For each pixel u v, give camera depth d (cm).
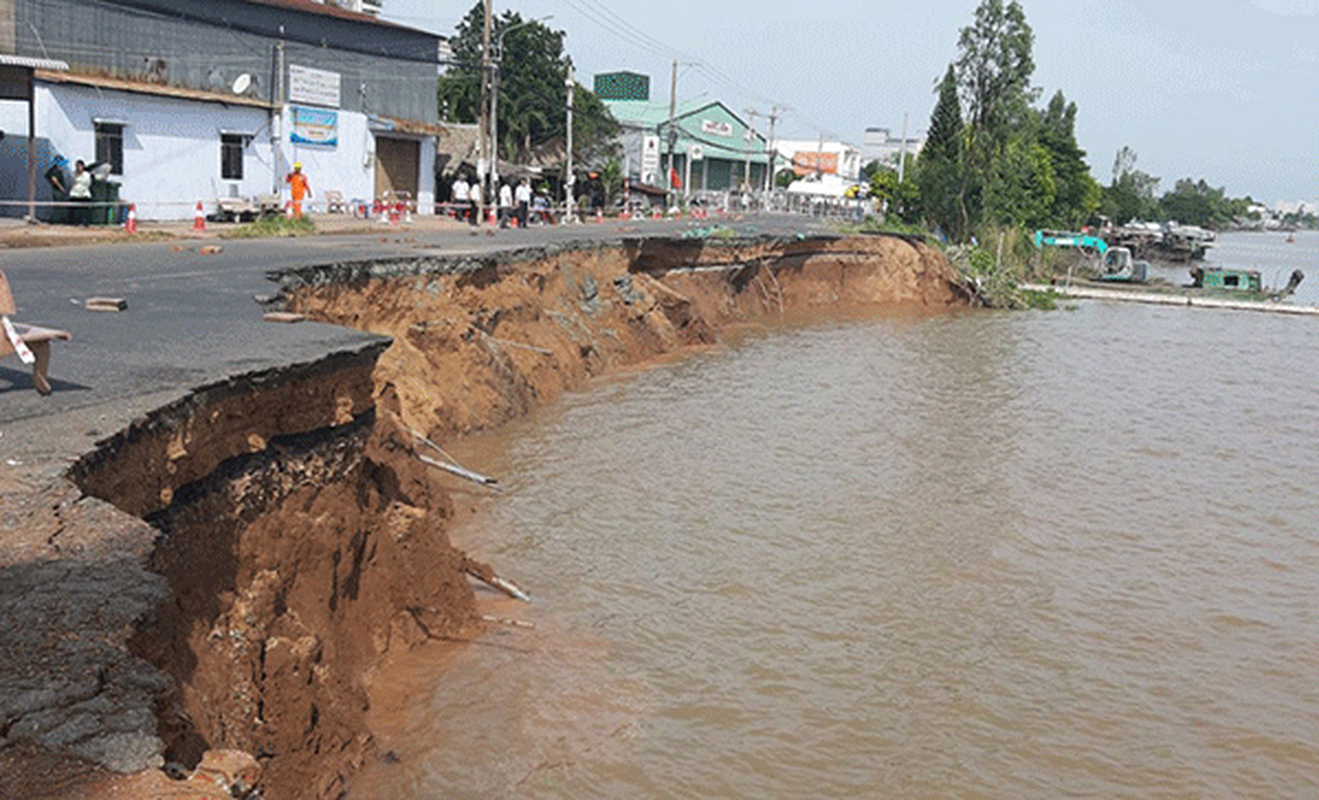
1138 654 1357
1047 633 1398
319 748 938
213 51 3562
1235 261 12812
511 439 2097
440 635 1236
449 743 1034
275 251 2341
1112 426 2734
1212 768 1104
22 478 703
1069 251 7656
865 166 13725
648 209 6556
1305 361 4141
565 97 6312
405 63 4459
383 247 2609
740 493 1884
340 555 1100
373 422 1202
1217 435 2705
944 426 2578
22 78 2848
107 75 3228
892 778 1043
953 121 7088
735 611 1391
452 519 1625
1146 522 1917
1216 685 1287
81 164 2872
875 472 2097
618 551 1564
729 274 4262
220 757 468
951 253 5750
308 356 1083
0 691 477
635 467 1986
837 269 5206
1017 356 3838
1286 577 1677
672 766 1034
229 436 970
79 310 1382
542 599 1378
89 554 617
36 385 891
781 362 3312
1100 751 1120
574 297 2978
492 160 4497
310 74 3947
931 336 4266
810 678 1227
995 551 1689
